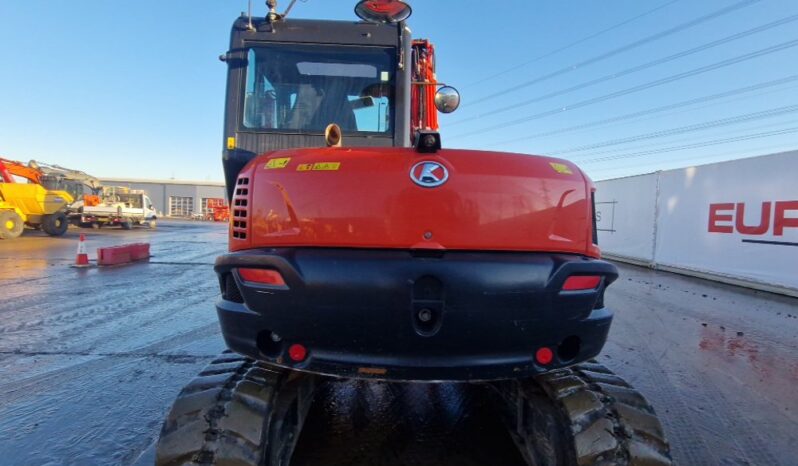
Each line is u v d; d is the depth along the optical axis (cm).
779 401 388
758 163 888
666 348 530
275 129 369
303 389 268
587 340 211
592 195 227
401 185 203
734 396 397
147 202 3269
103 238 2194
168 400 383
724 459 298
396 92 380
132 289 889
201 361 480
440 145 209
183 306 744
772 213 858
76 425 338
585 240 220
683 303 781
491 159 213
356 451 303
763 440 323
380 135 378
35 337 561
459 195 204
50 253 1466
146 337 567
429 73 481
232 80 369
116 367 460
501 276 195
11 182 2019
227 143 367
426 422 343
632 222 1312
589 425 214
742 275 925
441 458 295
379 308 193
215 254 1559
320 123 373
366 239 203
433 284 194
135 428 333
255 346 208
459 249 204
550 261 204
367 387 402
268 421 215
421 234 203
